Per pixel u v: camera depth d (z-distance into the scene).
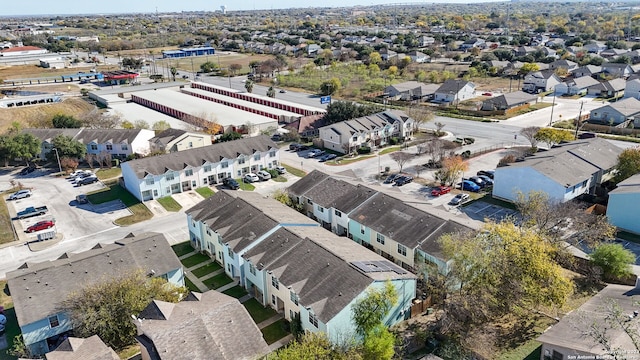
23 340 40.31
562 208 54.81
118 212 68.38
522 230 46.84
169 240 60.16
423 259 48.16
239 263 48.09
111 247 49.16
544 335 36.88
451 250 42.72
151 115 119.94
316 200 61.88
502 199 68.75
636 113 101.06
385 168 82.12
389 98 137.12
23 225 64.62
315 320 38.69
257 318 44.53
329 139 94.38
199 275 52.16
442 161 78.88
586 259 49.75
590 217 54.88
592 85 136.25
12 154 84.69
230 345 35.12
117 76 171.12
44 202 72.38
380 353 35.59
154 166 73.25
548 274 40.28
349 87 153.50
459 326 40.22
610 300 39.62
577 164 67.56
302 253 45.12
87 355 33.78
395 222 53.09
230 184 76.50
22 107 130.50
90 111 121.31
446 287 42.84
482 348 38.88
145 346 34.34
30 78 178.38
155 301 39.09
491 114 116.12
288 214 54.88
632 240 56.09
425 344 40.53
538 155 73.00
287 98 142.75
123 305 40.16
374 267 42.88
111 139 91.06
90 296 40.16
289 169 84.94
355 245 49.09
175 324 35.09
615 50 190.75
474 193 71.38
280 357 34.00
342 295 38.81
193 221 56.91
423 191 72.50
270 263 45.12
